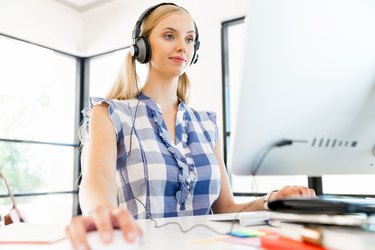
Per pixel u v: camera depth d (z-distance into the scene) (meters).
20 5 3.29
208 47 3.02
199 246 0.41
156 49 1.02
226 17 2.94
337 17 0.47
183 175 0.95
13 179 3.16
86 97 3.89
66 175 3.56
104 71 3.80
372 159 0.53
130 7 3.49
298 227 0.49
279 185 1.92
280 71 0.46
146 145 0.96
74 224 0.40
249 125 0.47
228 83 2.95
